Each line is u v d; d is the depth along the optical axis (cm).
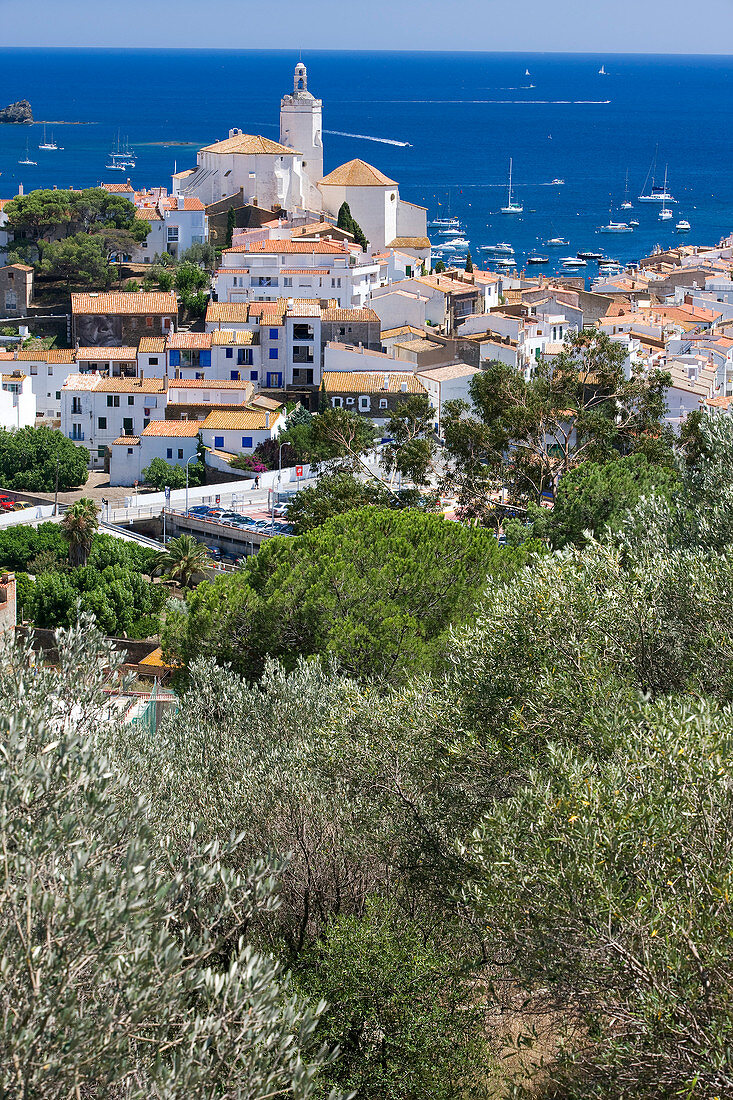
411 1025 3281
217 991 2417
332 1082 3178
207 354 16712
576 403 10256
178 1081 2273
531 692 3459
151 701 5128
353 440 10425
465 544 6006
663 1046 2527
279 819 3828
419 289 19012
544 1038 3434
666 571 3694
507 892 2791
